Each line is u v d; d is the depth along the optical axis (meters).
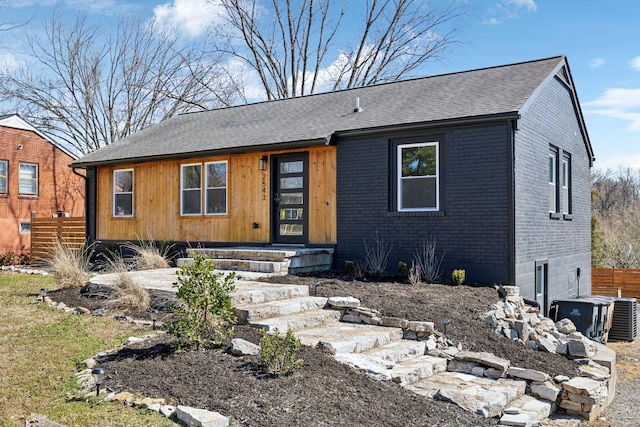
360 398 4.70
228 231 13.26
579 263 14.05
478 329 7.23
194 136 14.77
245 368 5.05
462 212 9.97
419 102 11.64
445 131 10.15
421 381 5.69
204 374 4.86
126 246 14.69
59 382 4.89
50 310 7.96
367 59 28.77
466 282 9.82
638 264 23.20
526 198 10.17
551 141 11.88
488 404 5.07
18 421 4.07
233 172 13.19
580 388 5.95
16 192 21.28
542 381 5.96
